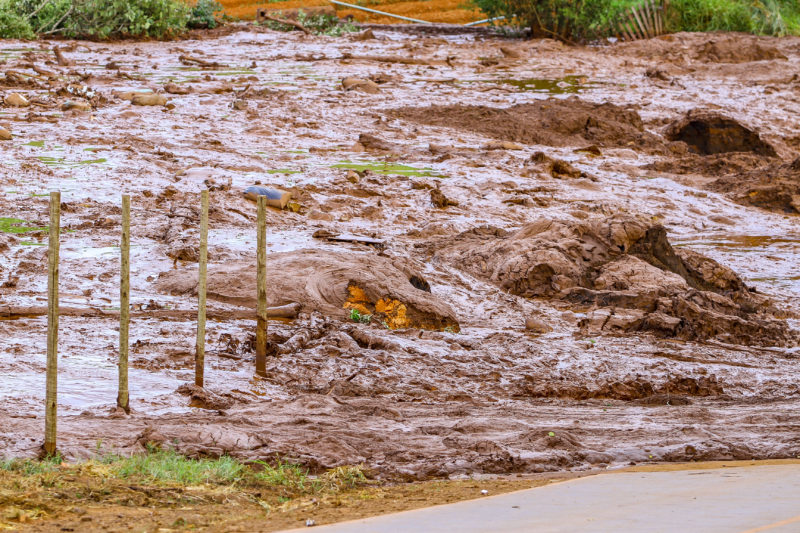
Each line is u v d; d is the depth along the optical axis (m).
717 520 15.80
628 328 46.09
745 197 81.56
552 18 149.25
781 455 26.41
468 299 48.66
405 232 61.81
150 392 31.11
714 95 119.50
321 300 44.03
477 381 36.91
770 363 42.66
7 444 23.30
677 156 95.00
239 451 24.47
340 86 108.75
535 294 50.53
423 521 16.80
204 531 17.05
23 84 96.38
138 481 20.62
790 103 117.88
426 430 28.12
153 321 40.47
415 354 38.94
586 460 25.64
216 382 33.47
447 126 95.56
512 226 65.50
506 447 26.39
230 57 127.94
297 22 157.50
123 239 28.09
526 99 108.88
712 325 46.31
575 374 38.41
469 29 160.50
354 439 26.42
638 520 16.12
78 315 40.53
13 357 34.00
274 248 52.66
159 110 90.12
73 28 136.38
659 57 140.25
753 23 155.12
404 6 176.25
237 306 43.88
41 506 18.28
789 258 63.75
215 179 67.88
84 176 65.38
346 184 70.56
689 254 54.84
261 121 89.75
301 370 36.25
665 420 30.77
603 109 102.25
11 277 44.62
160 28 141.88
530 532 15.61
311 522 17.34
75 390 30.59
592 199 76.06
